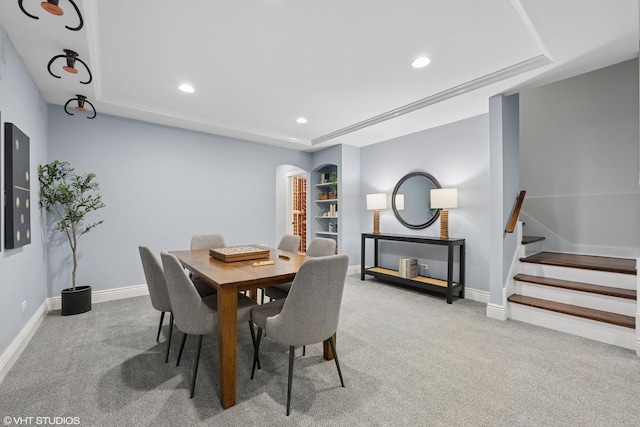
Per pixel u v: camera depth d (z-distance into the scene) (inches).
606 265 114.1
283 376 77.0
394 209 184.4
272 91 118.2
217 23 75.8
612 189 136.3
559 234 150.9
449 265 139.5
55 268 127.7
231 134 174.1
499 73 102.7
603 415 61.9
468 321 116.1
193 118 149.8
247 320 79.0
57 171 122.5
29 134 99.9
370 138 186.1
